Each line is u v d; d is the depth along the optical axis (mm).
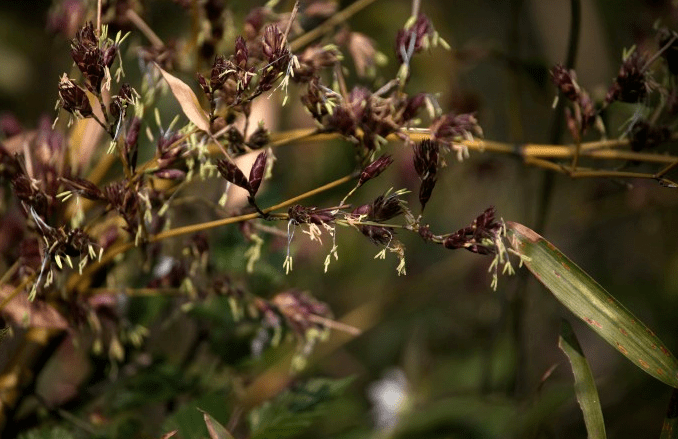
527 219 1178
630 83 886
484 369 1199
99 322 931
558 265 851
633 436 1305
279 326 958
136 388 971
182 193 990
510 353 1229
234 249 982
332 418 1190
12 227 950
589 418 856
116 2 953
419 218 839
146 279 977
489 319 1324
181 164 919
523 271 1126
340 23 997
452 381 1224
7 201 960
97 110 931
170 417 923
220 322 982
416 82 1290
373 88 969
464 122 855
